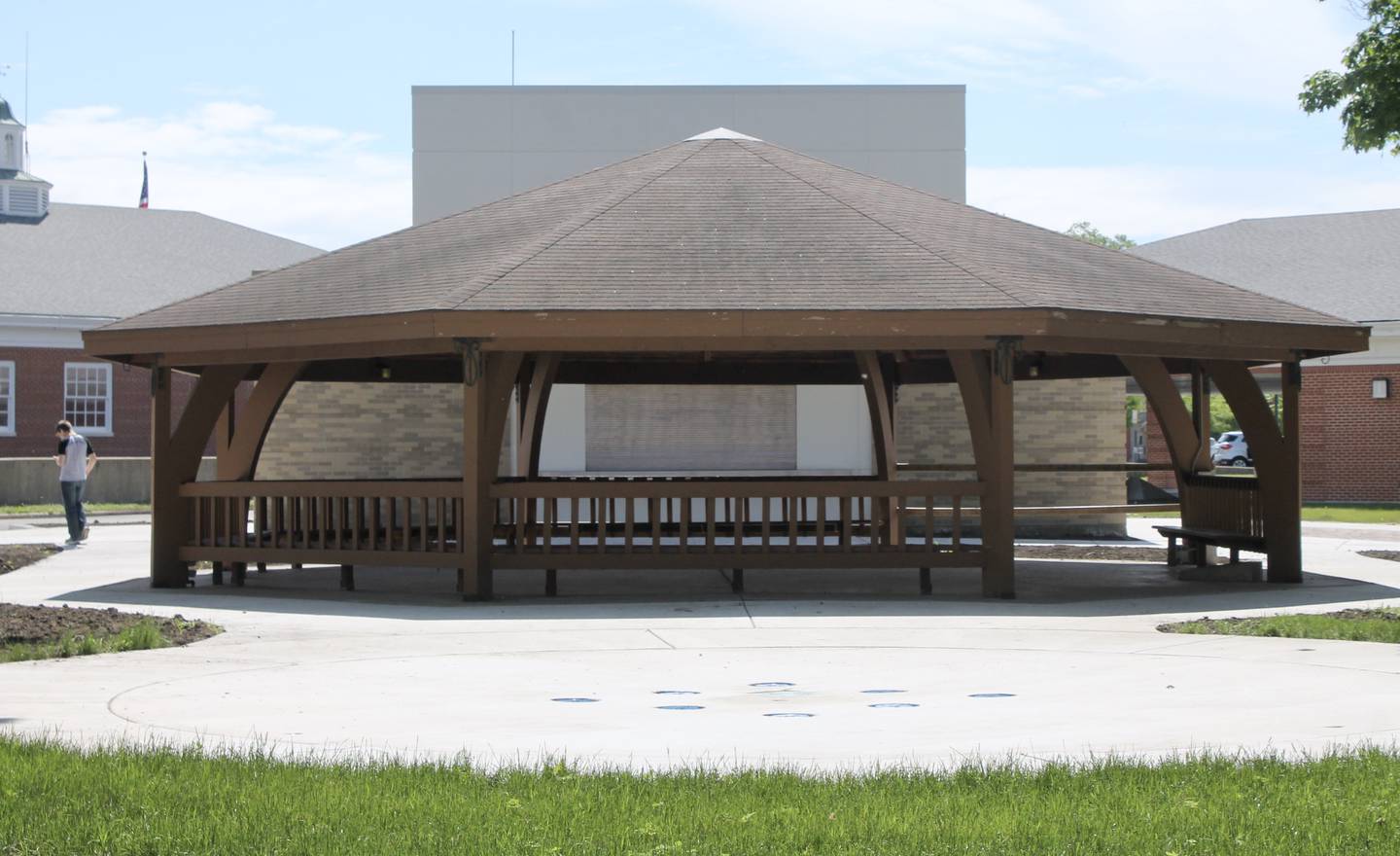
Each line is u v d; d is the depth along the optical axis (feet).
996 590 43.93
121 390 134.51
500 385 43.86
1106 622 38.37
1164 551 66.95
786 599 44.39
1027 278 44.14
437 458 81.82
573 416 84.43
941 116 97.09
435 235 52.34
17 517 91.50
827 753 21.30
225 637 35.40
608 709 25.32
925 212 52.11
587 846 16.06
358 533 46.01
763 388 85.61
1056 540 77.87
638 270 43.93
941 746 21.80
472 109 96.58
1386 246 112.88
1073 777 19.13
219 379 48.91
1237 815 17.26
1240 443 179.22
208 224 156.97
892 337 41.98
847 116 97.14
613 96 96.84
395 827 16.85
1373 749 20.76
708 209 49.42
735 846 16.05
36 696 26.66
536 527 49.42
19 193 145.69
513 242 47.57
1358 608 41.24
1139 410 192.95
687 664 30.96
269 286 49.73
